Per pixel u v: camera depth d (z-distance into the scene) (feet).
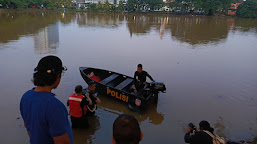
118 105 23.29
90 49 50.88
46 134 4.91
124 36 73.97
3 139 17.01
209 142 11.21
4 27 83.92
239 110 23.13
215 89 29.04
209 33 92.27
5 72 32.30
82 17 174.40
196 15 258.37
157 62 41.75
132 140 4.08
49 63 4.96
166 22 152.87
